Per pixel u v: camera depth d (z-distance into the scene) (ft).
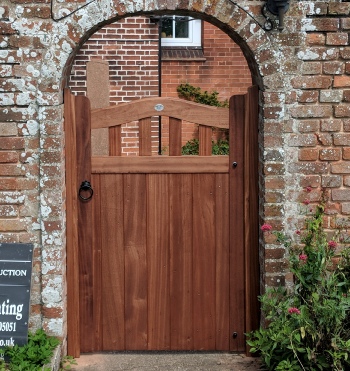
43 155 17.01
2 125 16.94
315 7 16.94
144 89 40.65
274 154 17.34
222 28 17.63
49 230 17.24
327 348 16.31
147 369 17.75
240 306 18.63
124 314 18.60
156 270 18.49
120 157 18.07
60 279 17.39
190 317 18.67
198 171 18.21
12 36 16.71
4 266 17.20
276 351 16.92
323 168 17.48
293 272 16.56
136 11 16.71
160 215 18.34
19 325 17.11
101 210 18.22
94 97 35.50
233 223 18.39
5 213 17.21
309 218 17.54
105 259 18.38
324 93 17.24
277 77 17.10
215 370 17.67
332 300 15.97
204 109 18.06
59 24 16.67
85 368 17.76
